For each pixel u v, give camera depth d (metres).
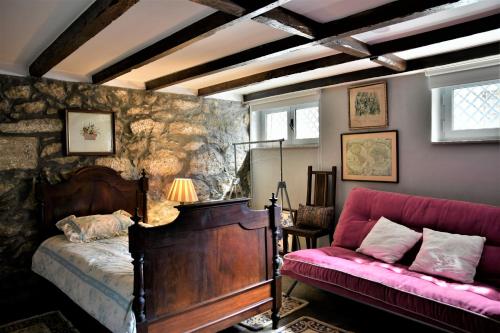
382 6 2.02
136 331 2.02
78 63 3.24
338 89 4.05
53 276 2.99
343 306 3.10
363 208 3.48
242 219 2.58
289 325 2.75
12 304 3.24
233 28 2.39
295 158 4.54
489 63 2.91
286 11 2.07
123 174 3.93
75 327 2.79
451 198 3.23
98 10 1.92
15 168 3.30
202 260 2.34
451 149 3.22
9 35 2.52
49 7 2.04
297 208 4.50
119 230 3.48
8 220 3.27
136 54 2.91
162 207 4.20
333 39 2.31
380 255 2.96
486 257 2.54
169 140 4.29
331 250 3.25
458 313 2.12
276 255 2.79
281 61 3.30
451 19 2.30
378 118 3.70
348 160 3.96
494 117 3.04
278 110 4.83
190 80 3.75
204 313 2.33
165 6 2.04
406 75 3.49
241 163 5.02
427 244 2.76
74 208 3.55
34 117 3.39
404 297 2.38
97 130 3.74
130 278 2.29
